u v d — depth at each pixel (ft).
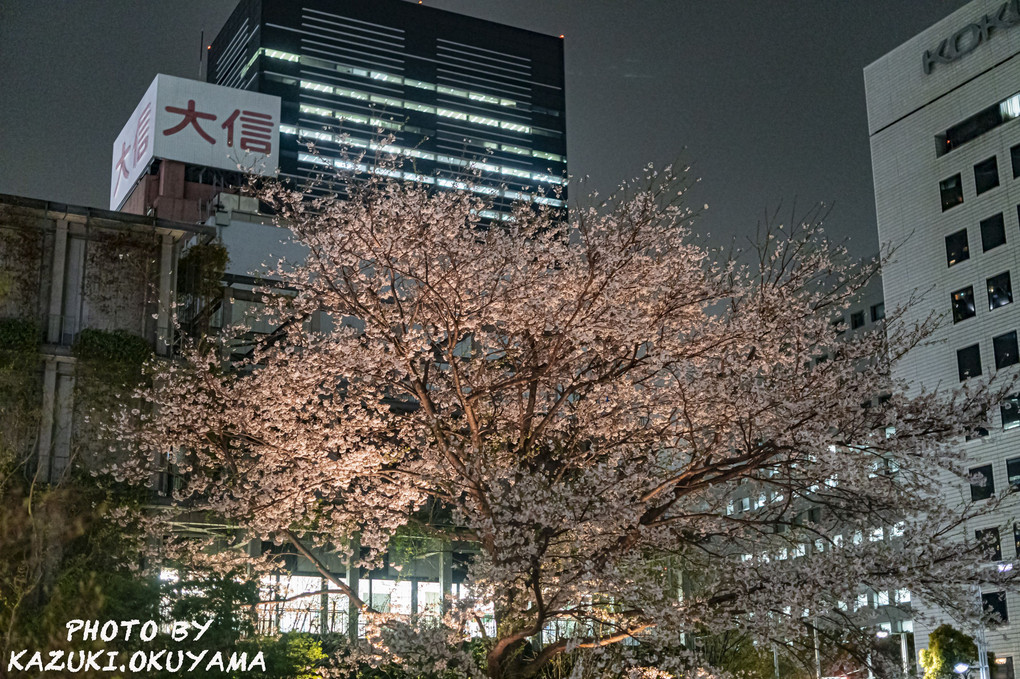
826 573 47.80
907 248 202.90
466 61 593.42
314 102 540.93
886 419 53.01
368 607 54.24
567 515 48.60
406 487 58.08
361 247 53.31
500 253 54.13
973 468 168.55
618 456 54.95
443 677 61.72
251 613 66.03
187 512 83.35
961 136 196.95
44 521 76.84
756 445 51.65
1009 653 153.69
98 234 106.11
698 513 51.39
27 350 95.81
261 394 60.49
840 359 57.93
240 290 113.09
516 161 589.73
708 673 49.75
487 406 58.85
